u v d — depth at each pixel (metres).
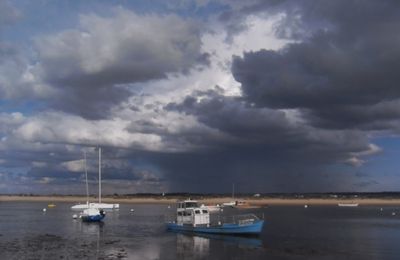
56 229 90.50
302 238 74.31
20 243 67.06
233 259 53.25
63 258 53.25
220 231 75.56
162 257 54.44
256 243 67.12
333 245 65.75
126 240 70.62
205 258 53.94
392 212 176.75
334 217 140.25
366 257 55.62
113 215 142.12
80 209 182.38
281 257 54.94
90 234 80.25
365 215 153.50
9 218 127.62
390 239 74.25
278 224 107.81
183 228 80.69
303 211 186.50
